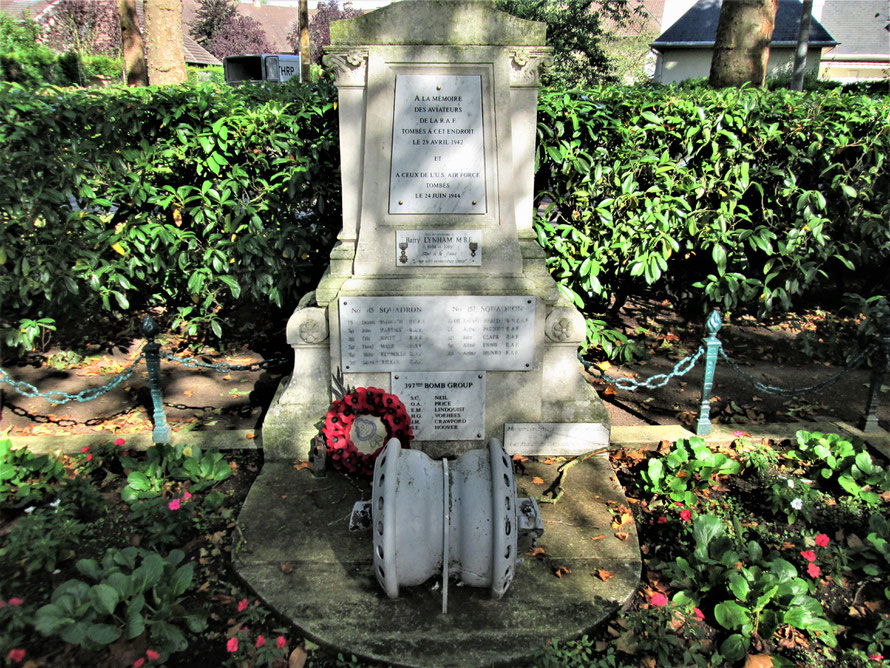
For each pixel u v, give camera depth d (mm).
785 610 3115
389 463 3123
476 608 3162
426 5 3623
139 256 5957
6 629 2998
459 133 3834
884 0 33875
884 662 2967
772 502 3992
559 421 4375
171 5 13438
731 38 8359
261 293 6078
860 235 6273
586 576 3363
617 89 6148
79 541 3633
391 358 4160
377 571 3129
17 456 4152
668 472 4219
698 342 6523
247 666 2902
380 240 3973
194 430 4879
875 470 4156
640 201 5816
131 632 2904
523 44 3713
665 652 2975
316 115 5723
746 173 5809
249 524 3719
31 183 5430
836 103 6031
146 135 5715
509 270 4051
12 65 21953
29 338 5547
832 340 6469
